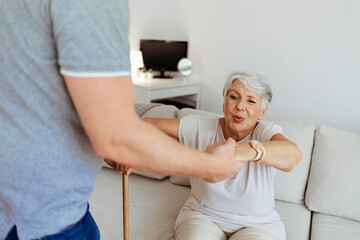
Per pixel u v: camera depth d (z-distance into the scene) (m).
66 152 0.63
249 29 3.63
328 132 1.78
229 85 1.40
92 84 0.52
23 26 0.55
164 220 1.60
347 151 1.70
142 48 4.43
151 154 0.59
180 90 4.07
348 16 2.90
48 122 0.60
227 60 3.91
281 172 1.77
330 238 1.50
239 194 1.38
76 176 0.67
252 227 1.37
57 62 0.56
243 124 1.37
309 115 3.36
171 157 0.62
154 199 1.77
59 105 0.59
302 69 3.31
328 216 1.68
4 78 0.58
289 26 3.31
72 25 0.50
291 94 3.44
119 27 0.54
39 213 0.66
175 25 4.37
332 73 3.11
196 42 4.20
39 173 0.63
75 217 0.71
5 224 0.69
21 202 0.65
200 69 4.25
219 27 3.90
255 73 1.36
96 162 0.71
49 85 0.57
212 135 1.47
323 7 3.04
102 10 0.52
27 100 0.59
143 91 3.82
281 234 1.38
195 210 1.49
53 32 0.53
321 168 1.72
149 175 1.95
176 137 1.51
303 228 1.57
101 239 1.44
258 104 1.36
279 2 3.33
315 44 3.16
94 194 1.79
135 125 0.57
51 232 0.68
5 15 0.56
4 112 0.60
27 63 0.56
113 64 0.52
